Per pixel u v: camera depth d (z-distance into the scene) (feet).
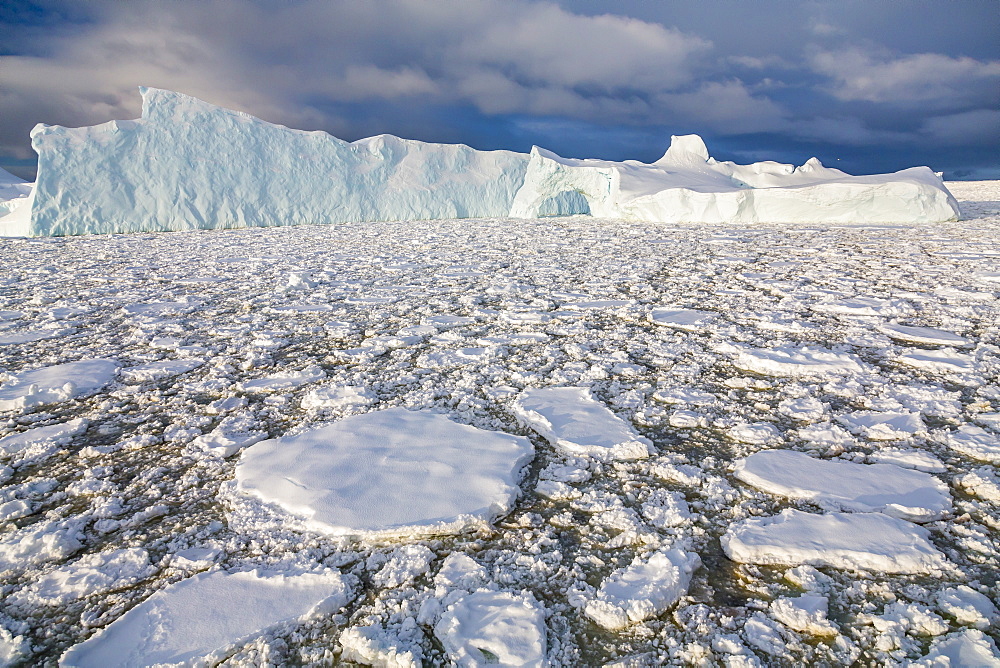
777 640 5.34
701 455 9.19
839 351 13.83
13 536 7.27
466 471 8.41
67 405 12.05
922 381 12.00
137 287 25.84
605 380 12.66
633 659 5.21
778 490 7.95
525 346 15.53
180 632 5.54
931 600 5.81
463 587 6.19
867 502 7.58
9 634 5.64
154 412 11.51
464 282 25.54
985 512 7.38
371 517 7.30
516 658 5.16
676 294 21.62
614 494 8.06
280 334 17.19
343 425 10.10
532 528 7.33
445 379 12.97
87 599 6.20
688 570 6.34
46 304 22.22
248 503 7.86
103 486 8.53
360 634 5.43
